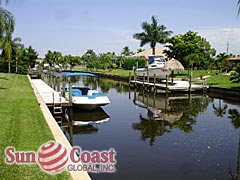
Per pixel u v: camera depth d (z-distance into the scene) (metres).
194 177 9.46
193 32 58.91
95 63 84.88
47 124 12.23
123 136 14.76
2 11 20.91
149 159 11.17
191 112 22.23
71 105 19.19
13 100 18.73
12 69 53.81
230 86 33.69
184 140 13.95
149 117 20.11
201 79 42.81
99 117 19.77
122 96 33.12
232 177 9.48
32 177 6.90
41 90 27.81
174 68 36.41
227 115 20.88
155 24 59.16
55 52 102.75
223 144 13.28
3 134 10.32
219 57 56.47
